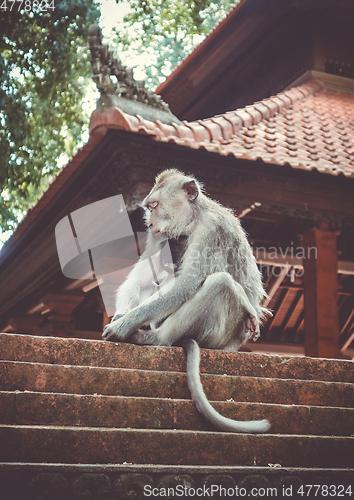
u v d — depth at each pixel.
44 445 3.14
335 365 4.55
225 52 13.41
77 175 8.04
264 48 13.01
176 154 7.30
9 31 14.28
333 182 8.34
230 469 3.17
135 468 3.02
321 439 3.70
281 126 9.14
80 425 3.41
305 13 11.74
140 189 7.20
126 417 3.52
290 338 12.37
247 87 14.05
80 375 3.64
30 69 14.84
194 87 14.93
